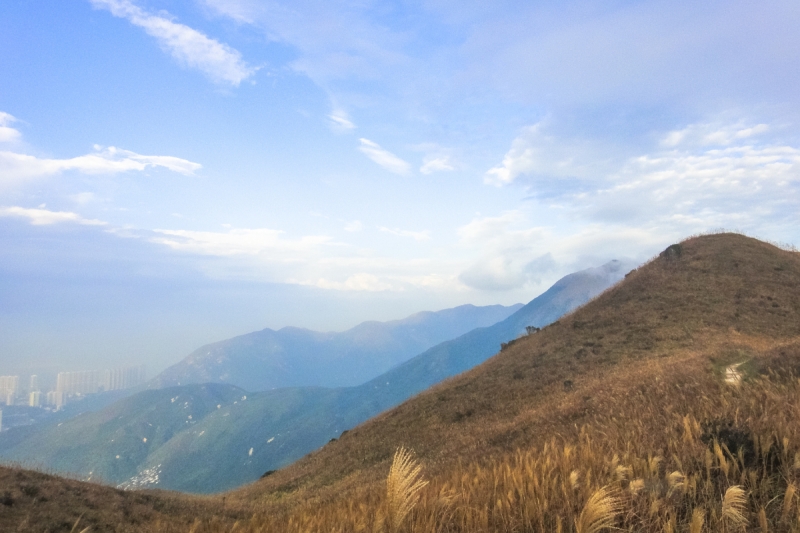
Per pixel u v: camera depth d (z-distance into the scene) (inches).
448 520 178.4
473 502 192.4
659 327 1147.3
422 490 218.2
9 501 406.6
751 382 319.0
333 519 228.4
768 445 168.1
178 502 593.3
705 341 983.0
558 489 179.0
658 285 1425.9
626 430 279.1
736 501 132.7
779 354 412.8
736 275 1362.0
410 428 1057.5
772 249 1567.4
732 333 1007.0
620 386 569.0
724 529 131.6
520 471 206.7
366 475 792.3
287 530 252.8
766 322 1074.7
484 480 228.4
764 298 1210.0
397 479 181.8
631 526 144.8
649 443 218.5
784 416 202.5
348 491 620.7
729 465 163.8
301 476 1047.0
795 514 131.9
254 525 332.8
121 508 485.4
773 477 159.9
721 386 316.8
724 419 199.3
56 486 474.6
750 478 155.5
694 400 308.0
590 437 308.3
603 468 191.3
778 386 281.0
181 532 411.8
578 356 1116.5
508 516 166.6
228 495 1122.0
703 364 508.1
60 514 412.5
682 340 1027.9
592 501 142.0
